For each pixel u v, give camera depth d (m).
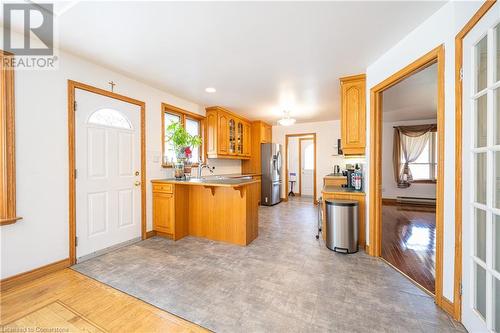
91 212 2.51
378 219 2.54
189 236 3.31
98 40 2.06
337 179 3.93
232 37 2.00
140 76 2.92
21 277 1.94
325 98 3.87
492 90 1.18
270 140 6.51
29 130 2.00
